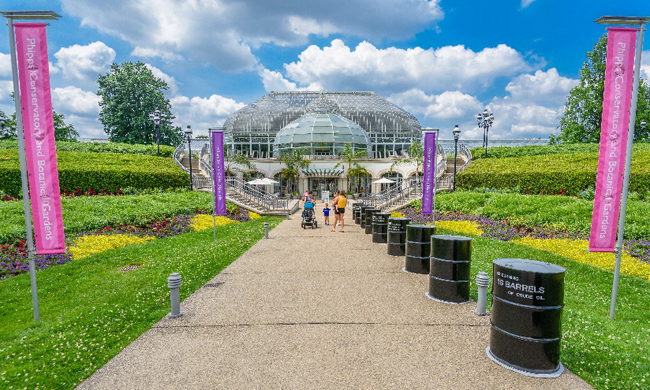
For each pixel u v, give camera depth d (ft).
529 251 35.37
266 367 13.37
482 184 78.74
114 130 167.94
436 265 20.86
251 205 77.36
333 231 50.83
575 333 16.30
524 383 12.41
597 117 126.93
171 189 79.10
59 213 19.56
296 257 32.73
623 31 19.07
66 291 23.71
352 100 182.29
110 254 33.94
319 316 18.31
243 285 23.86
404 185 87.45
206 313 18.88
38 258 30.48
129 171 73.41
